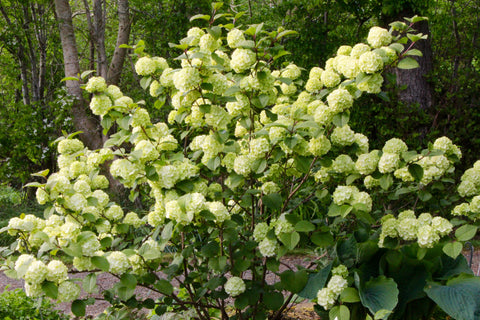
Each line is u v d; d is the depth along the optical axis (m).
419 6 8.48
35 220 2.65
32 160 10.10
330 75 3.10
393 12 8.66
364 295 2.86
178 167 2.77
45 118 10.14
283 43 9.73
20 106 10.06
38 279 2.32
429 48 8.66
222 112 2.83
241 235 3.25
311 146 2.84
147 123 2.96
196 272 3.12
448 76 8.84
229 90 2.84
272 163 2.89
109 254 2.68
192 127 3.38
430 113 8.27
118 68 10.87
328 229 2.84
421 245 2.85
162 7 10.52
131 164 2.73
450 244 2.77
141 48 3.13
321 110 2.76
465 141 8.03
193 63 2.79
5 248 2.75
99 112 2.93
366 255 3.17
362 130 7.96
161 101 3.28
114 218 3.08
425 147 7.90
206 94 2.79
